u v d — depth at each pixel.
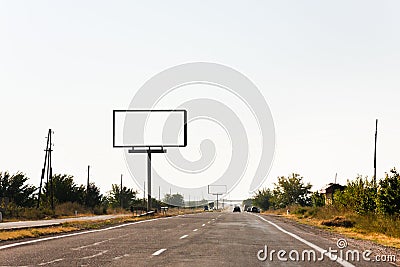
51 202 76.44
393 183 39.28
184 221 49.09
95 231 33.00
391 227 32.88
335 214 54.53
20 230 31.62
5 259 17.41
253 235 29.44
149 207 69.19
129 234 29.97
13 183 76.50
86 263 16.42
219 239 26.23
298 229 36.47
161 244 23.25
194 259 17.58
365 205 45.41
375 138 55.66
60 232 31.92
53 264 16.16
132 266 15.79
